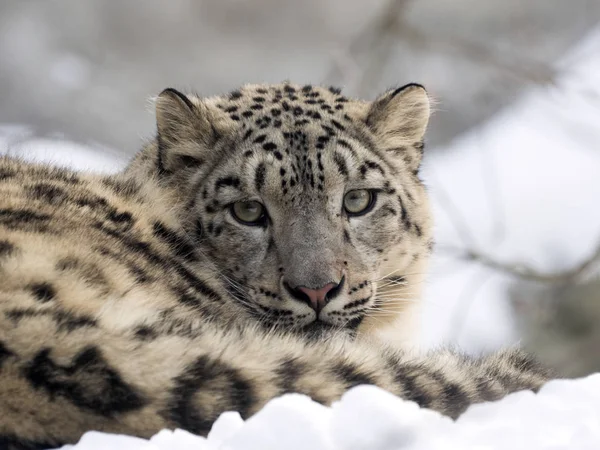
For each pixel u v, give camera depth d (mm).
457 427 6676
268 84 12359
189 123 11047
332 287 10273
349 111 11430
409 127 11664
